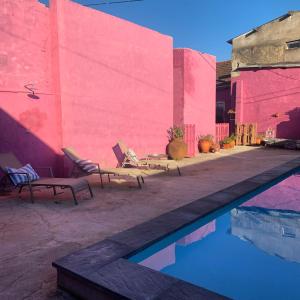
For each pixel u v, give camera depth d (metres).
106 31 10.83
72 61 9.69
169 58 13.88
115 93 11.33
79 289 3.45
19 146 8.68
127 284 3.24
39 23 9.04
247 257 4.94
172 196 7.49
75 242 4.79
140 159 11.82
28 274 3.86
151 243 4.52
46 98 9.29
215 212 6.32
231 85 23.30
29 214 6.12
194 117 15.95
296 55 21.08
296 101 20.59
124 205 6.73
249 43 22.62
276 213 7.14
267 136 21.59
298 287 4.08
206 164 12.70
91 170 8.39
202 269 4.52
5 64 8.31
